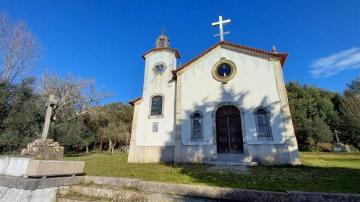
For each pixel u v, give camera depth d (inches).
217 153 532.1
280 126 487.5
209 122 557.9
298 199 164.6
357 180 265.6
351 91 1419.8
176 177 303.6
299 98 1432.1
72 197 210.4
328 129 1228.5
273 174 328.2
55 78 1048.8
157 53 726.5
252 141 500.1
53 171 215.9
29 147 354.0
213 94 579.5
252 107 528.1
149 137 623.2
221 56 609.0
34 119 739.4
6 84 700.7
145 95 680.4
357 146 1180.5
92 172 357.4
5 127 668.1
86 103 1160.2
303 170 374.0
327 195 161.0
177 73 639.1
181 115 593.6
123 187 218.7
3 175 213.9
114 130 1402.6
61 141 992.2
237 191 178.2
